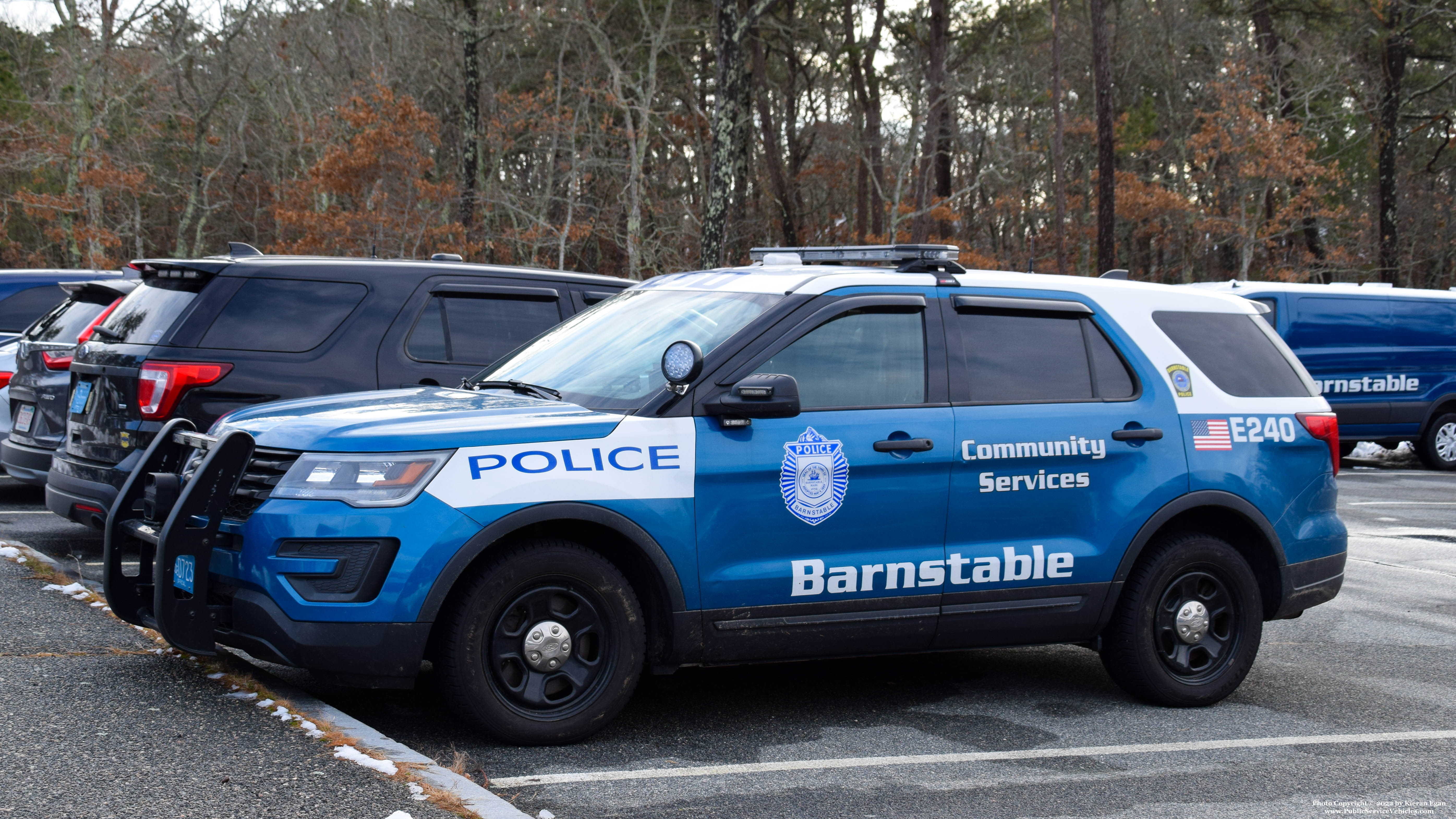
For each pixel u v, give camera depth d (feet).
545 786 13.76
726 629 15.80
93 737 13.24
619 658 15.29
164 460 16.55
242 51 137.90
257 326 22.40
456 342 24.23
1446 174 156.87
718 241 104.17
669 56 140.67
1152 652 18.19
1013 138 160.25
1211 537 18.66
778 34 144.05
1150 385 18.51
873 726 16.92
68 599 19.48
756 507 15.85
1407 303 58.49
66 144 121.90
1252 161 125.29
